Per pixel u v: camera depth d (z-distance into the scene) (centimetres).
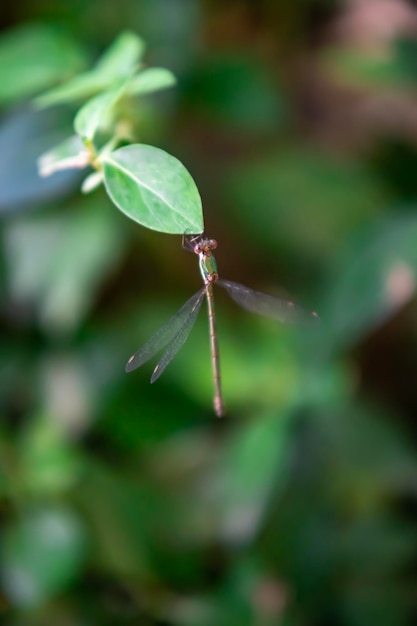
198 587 44
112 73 39
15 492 44
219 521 44
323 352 44
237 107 45
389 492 45
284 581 44
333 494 44
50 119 42
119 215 45
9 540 44
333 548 44
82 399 45
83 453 45
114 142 37
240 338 45
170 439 45
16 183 42
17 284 44
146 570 44
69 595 44
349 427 45
